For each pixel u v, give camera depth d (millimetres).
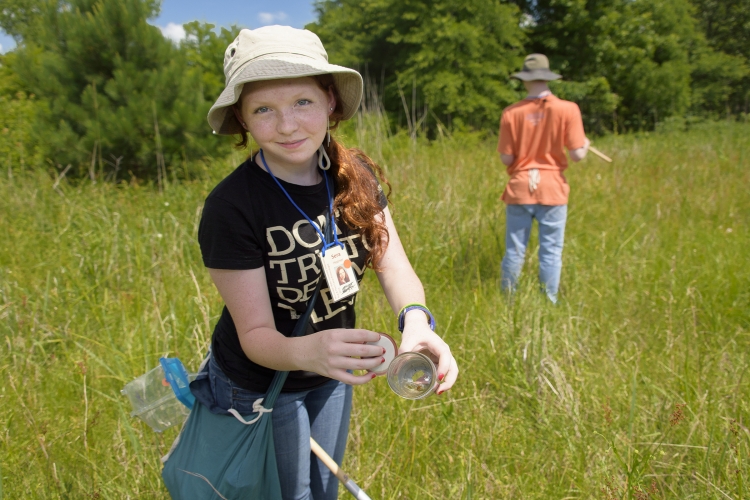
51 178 7055
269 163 1621
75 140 7062
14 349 3293
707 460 2357
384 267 1859
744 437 2504
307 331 1773
